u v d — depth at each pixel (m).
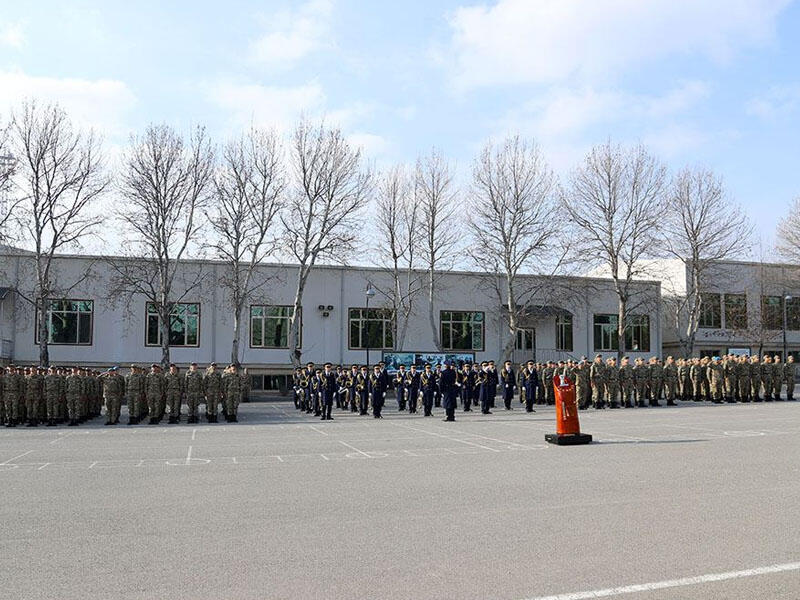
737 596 5.93
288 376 47.12
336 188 44.81
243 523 8.75
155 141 41.47
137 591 6.19
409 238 49.00
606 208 50.34
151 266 43.47
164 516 9.20
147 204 41.25
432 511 9.34
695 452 15.04
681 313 58.06
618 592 6.04
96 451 16.64
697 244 53.09
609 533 8.05
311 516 9.11
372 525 8.58
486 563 6.93
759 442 16.84
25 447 17.70
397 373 34.84
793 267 58.88
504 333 51.16
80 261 43.75
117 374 26.20
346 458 14.98
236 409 26.84
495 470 12.88
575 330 52.97
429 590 6.16
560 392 17.11
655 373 31.61
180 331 45.22
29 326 43.25
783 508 9.29
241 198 42.59
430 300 48.12
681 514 8.98
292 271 47.34
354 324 48.19
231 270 45.62
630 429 20.47
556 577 6.46
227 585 6.34
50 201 40.00
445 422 25.12
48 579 6.55
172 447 17.44
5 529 8.52
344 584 6.34
